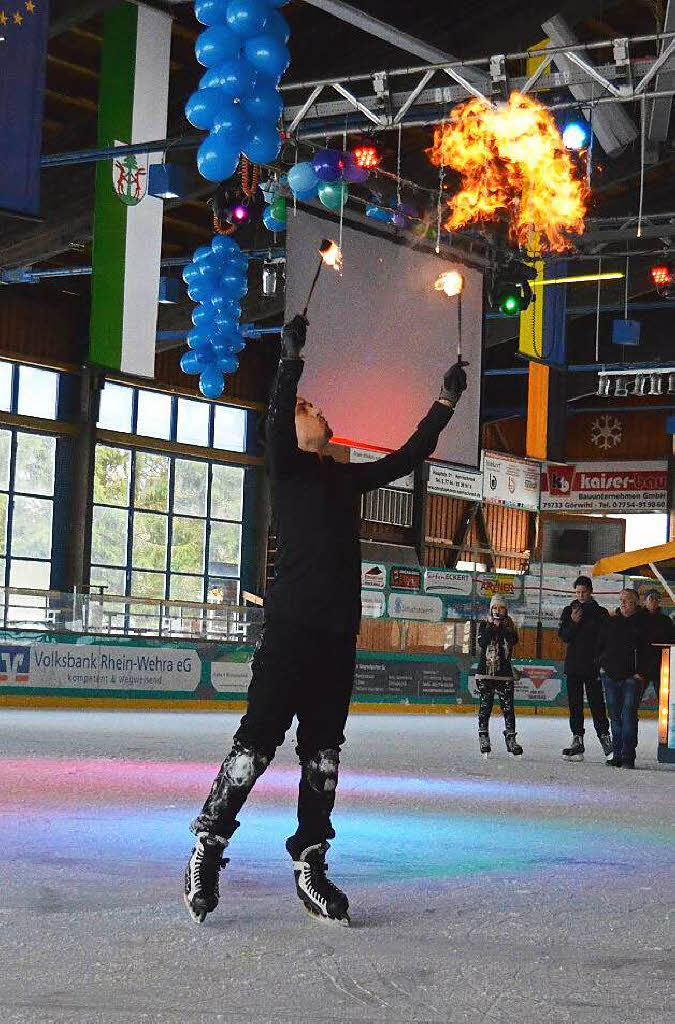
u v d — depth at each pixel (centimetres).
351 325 1852
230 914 437
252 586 3656
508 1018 312
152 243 1644
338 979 347
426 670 2691
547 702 2869
